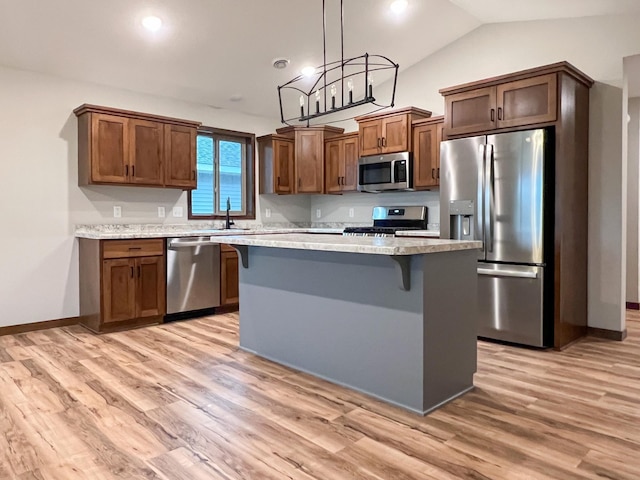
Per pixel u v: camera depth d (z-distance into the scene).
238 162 5.66
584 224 3.77
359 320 2.60
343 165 5.42
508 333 3.55
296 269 3.00
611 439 2.04
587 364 3.09
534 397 2.52
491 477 1.74
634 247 5.01
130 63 4.18
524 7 3.83
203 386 2.70
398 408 2.39
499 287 3.57
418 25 4.39
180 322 4.39
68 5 3.36
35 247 4.06
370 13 4.09
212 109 5.29
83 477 1.76
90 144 4.02
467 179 3.72
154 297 4.24
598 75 3.77
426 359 2.32
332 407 2.40
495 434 2.09
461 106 3.82
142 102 4.72
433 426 2.18
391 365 2.45
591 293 3.83
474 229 3.71
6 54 3.74
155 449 1.97
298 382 2.78
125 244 4.03
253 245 3.05
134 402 2.46
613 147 3.70
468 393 2.58
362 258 2.57
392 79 5.28
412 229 4.90
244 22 3.92
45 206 4.10
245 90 5.05
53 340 3.73
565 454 1.91
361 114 5.64
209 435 2.09
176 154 4.55
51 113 4.11
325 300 2.80
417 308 2.31
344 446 1.99
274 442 2.02
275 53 4.45
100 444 2.01
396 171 4.77
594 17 3.78
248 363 3.14
